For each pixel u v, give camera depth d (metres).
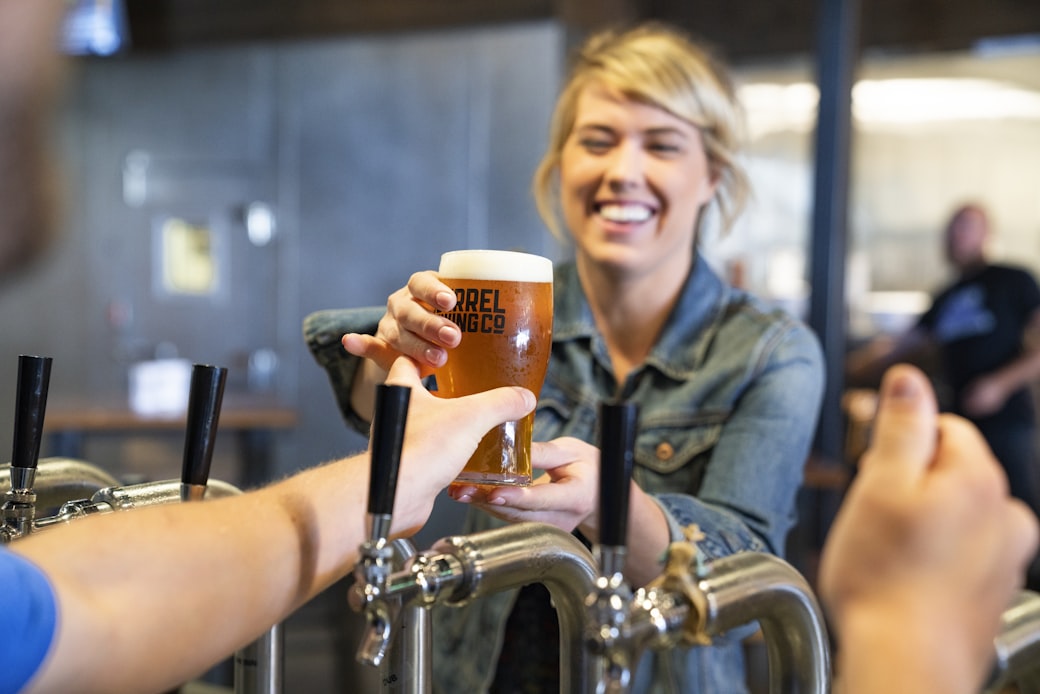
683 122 1.42
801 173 5.50
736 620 0.58
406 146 5.50
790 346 1.39
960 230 4.71
